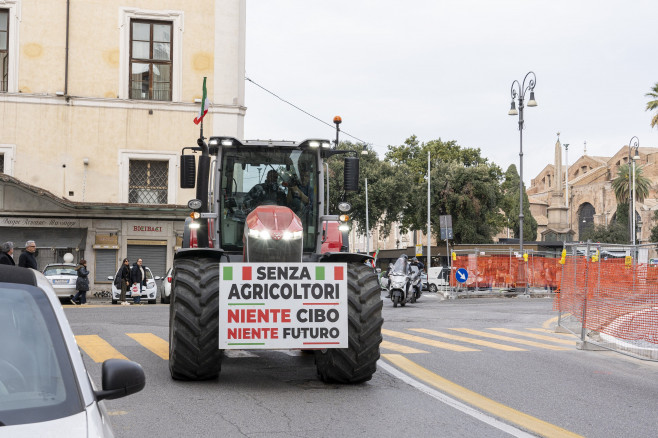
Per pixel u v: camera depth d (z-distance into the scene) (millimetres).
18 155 29250
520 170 36188
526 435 6191
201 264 8406
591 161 129875
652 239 79875
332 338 8008
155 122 30016
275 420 6570
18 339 3322
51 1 29625
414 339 13805
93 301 28312
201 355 8086
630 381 9477
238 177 9711
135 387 3396
